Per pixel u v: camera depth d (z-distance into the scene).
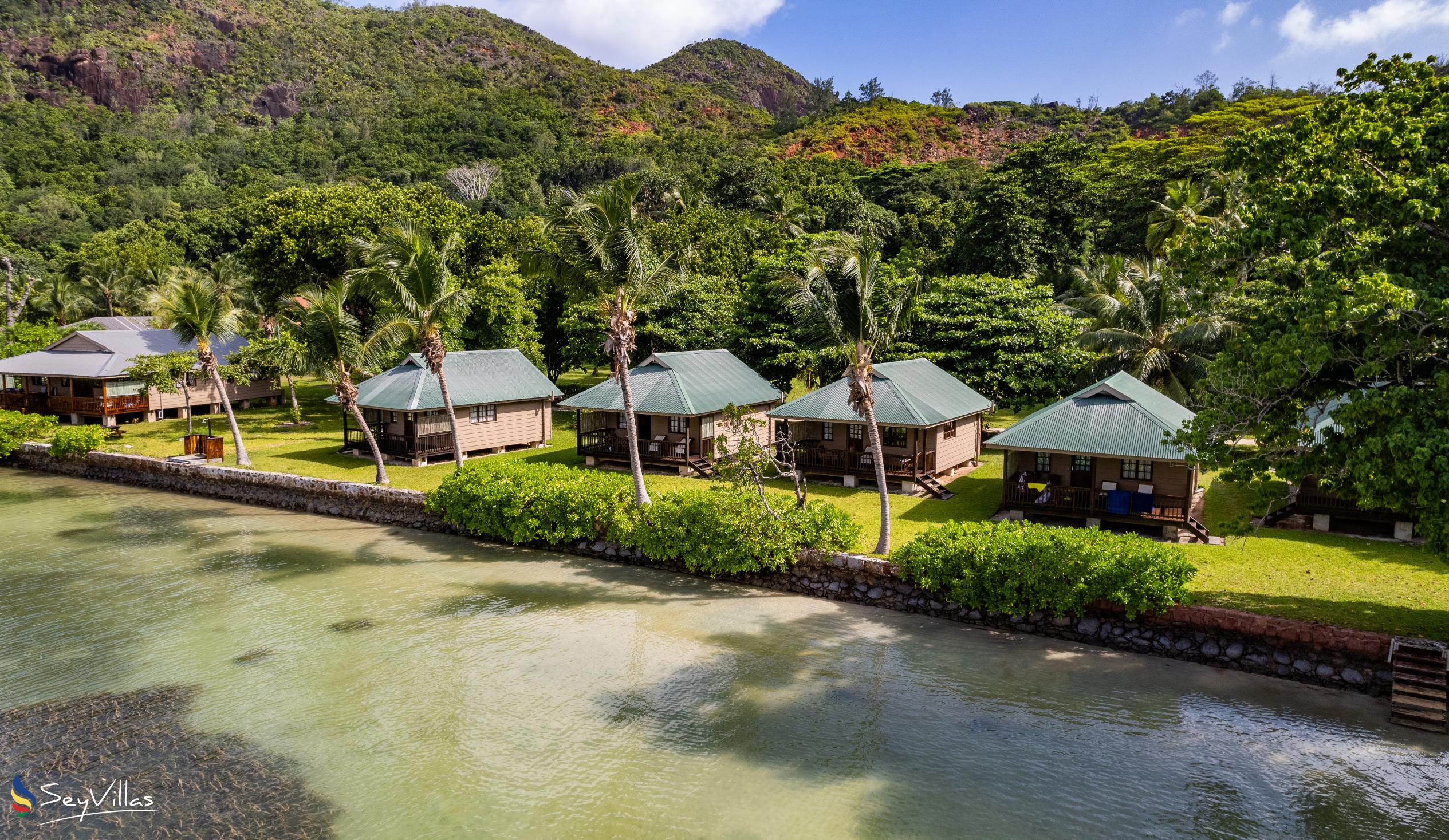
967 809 14.59
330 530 33.97
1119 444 27.91
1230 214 52.94
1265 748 16.50
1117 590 20.62
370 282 36.41
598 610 24.62
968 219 80.50
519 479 31.91
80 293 91.94
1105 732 17.25
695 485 36.28
